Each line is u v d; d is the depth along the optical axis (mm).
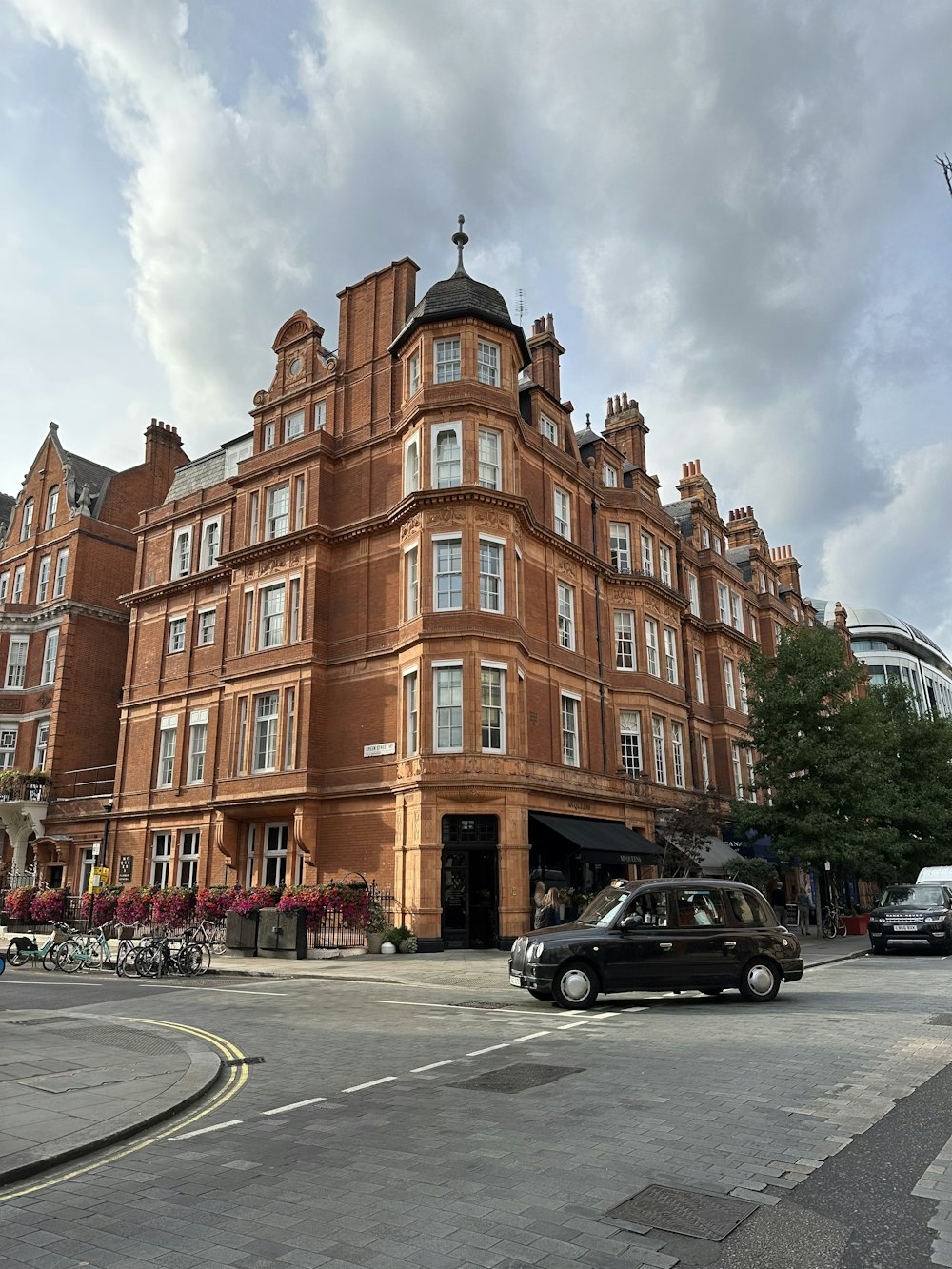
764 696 32750
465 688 24156
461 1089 8484
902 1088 8164
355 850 26000
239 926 23109
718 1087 8297
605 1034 11445
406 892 23859
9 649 40938
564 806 27234
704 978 14070
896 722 39906
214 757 31641
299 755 27297
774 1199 5469
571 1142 6648
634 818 30750
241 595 30969
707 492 43656
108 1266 4652
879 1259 4621
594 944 13898
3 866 37781
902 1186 5652
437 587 25188
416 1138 6871
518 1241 4859
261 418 33062
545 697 28312
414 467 26984
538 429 30875
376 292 30797
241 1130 7254
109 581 41031
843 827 29859
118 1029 12109
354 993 16188
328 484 29734
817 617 60438
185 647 34375
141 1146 6887
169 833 32531
